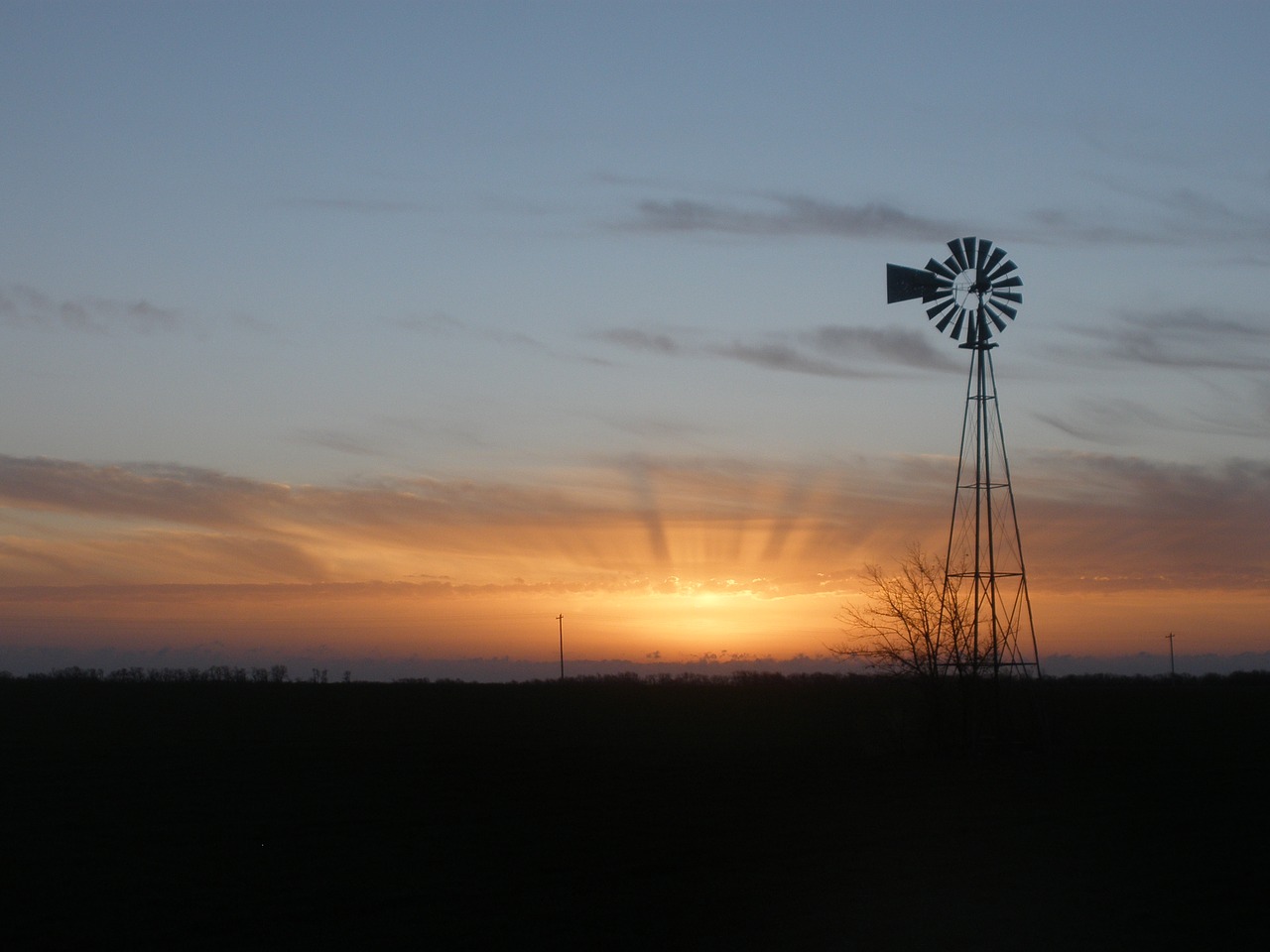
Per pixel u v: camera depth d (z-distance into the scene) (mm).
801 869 26844
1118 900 23844
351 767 45438
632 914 22812
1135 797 37531
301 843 29828
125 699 79438
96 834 30969
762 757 49312
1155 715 71500
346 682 107812
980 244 47188
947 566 50812
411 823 32750
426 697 86375
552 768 45375
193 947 20688
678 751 51656
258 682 104375
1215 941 20953
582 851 28844
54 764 45656
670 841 30203
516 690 96062
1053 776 42656
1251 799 37250
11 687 89438
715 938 21156
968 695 50844
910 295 47719
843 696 88625
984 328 47344
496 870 26734
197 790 38812
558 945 20703
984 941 20938
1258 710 75875
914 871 26641
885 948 20500
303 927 21906
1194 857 28141
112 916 22641
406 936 21312
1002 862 27625
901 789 39406
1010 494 48500
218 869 26766
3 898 24000
